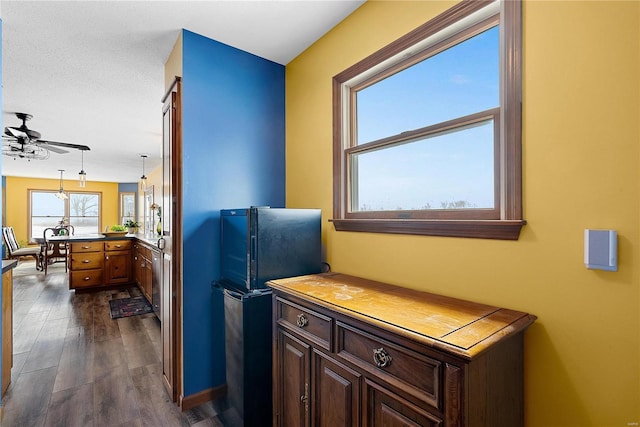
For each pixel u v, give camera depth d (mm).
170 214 2111
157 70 2510
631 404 885
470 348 804
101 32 1986
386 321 1010
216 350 2068
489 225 1169
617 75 905
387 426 983
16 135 3621
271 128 2359
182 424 1809
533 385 1062
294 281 1635
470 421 825
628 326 887
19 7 1726
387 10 1618
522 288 1104
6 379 2109
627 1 889
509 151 1131
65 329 3279
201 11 1793
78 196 9453
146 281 4188
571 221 991
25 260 8320
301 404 1349
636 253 872
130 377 2320
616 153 906
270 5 1753
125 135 4465
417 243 1463
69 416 1852
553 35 1033
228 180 2141
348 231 1856
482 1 1231
